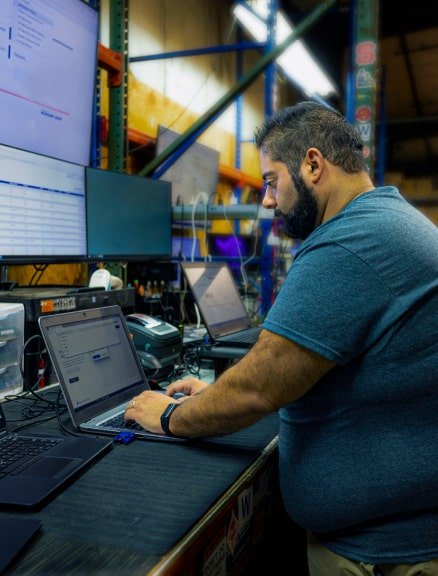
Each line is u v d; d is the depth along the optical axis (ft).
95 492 2.55
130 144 10.11
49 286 5.40
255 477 2.97
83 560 1.95
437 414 2.52
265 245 8.13
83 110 6.48
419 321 2.44
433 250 2.53
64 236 5.48
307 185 2.89
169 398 3.54
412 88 22.48
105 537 2.12
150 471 2.82
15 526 2.13
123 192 6.47
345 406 2.58
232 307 6.52
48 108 5.89
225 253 9.48
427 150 24.47
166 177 10.75
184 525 2.23
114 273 7.27
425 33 18.53
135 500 2.46
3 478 2.60
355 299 2.43
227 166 14.53
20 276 6.58
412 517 2.55
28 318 4.18
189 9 12.84
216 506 2.44
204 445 3.22
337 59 20.06
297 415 2.77
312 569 2.92
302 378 2.50
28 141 5.66
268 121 3.09
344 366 2.55
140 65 10.53
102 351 4.01
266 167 3.06
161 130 10.66
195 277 6.06
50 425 3.55
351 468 2.57
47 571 1.88
